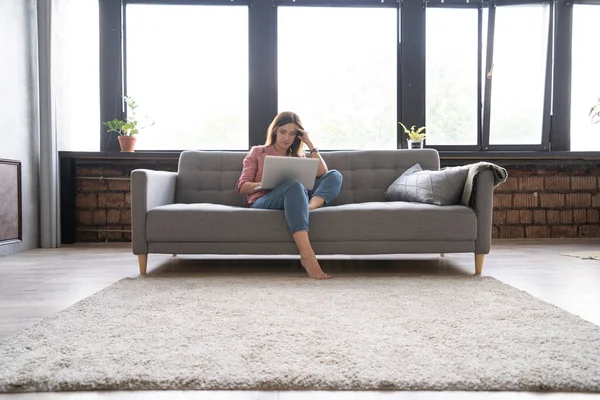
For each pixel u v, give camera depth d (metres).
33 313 1.62
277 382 0.99
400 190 2.67
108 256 3.15
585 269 2.52
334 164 2.97
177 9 4.25
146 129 4.30
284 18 4.29
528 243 3.88
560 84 4.30
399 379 0.99
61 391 0.97
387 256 3.08
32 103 3.68
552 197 4.27
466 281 2.10
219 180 2.93
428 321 1.43
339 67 4.35
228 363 1.08
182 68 4.29
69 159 3.95
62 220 3.96
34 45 3.73
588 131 4.39
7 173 3.31
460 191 2.44
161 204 2.60
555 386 0.97
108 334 1.31
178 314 1.52
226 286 2.00
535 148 4.38
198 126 4.33
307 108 4.37
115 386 0.98
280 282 2.10
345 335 1.29
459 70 4.34
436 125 4.37
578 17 4.30
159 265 2.71
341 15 4.31
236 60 4.29
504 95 4.36
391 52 4.33
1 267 2.67
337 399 0.93
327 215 2.36
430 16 4.30
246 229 2.35
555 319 1.45
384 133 4.39
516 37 4.30
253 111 4.26
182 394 0.96
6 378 1.00
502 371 1.04
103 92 4.20
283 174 2.40
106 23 4.17
